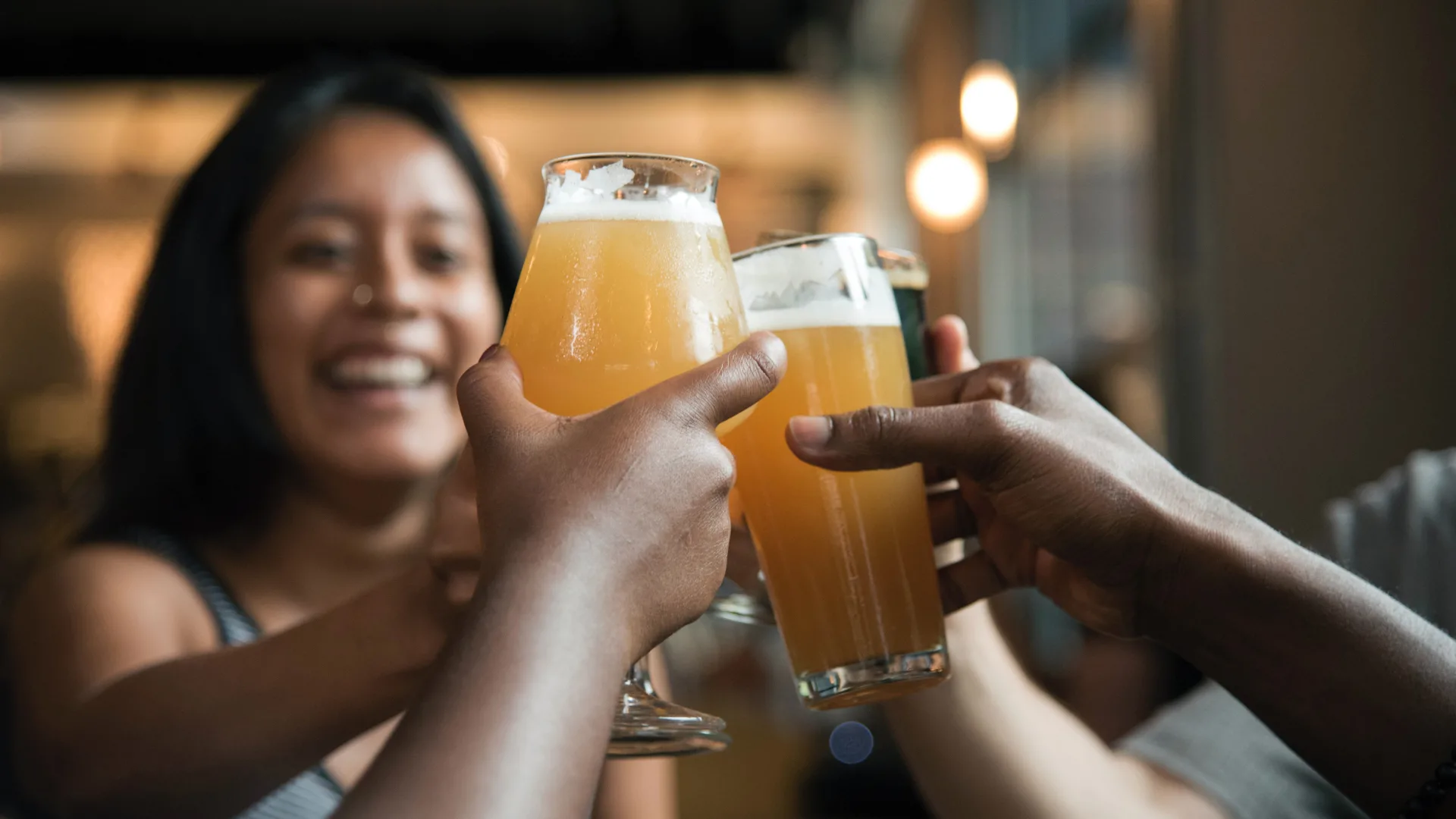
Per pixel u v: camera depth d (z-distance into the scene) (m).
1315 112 3.26
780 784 2.84
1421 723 0.86
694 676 3.39
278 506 1.66
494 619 0.64
